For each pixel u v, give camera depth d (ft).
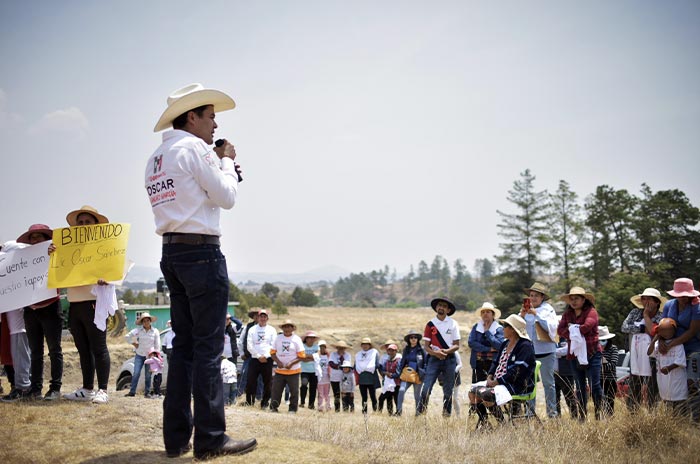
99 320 22.06
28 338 23.07
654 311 28.35
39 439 16.52
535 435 20.80
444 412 35.55
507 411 24.66
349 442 18.06
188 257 13.96
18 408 20.30
